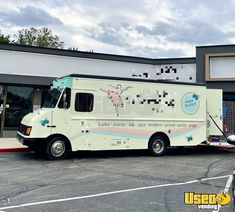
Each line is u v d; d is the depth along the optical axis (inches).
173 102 493.0
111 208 219.1
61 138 426.9
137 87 470.0
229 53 693.3
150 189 275.0
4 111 648.4
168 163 422.3
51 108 427.2
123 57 734.5
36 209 214.4
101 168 374.0
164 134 488.1
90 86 439.8
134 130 464.1
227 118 711.7
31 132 406.0
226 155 523.2
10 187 275.7
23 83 631.2
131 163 415.5
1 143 549.3
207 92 532.1
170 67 752.3
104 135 444.5
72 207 220.4
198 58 722.2
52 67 674.8
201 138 510.6
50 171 350.0
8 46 642.8
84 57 701.3
